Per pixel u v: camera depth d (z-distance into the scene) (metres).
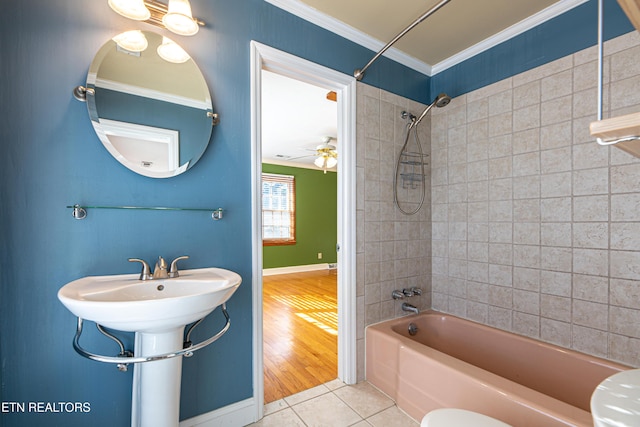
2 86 1.05
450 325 2.16
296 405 1.69
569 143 1.64
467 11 1.74
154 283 1.17
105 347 1.21
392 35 1.98
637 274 1.41
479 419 0.98
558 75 1.69
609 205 1.50
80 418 1.16
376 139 2.05
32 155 1.09
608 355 1.50
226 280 1.18
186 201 1.39
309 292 4.52
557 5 1.67
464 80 2.18
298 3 1.68
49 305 1.12
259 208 1.58
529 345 1.74
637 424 0.48
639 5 0.52
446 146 2.29
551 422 1.05
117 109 1.23
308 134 4.20
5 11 1.05
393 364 1.75
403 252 2.20
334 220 6.96
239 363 1.52
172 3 1.17
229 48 1.49
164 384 1.12
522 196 1.84
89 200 1.18
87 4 1.18
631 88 1.44
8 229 1.05
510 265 1.90
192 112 1.39
